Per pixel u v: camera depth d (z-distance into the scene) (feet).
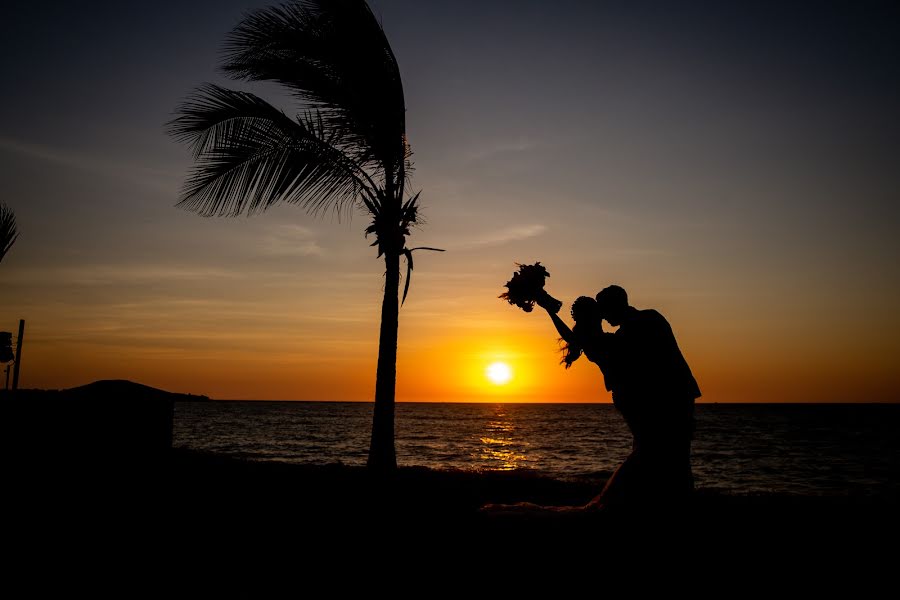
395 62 28.78
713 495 25.32
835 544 15.66
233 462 33.58
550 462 81.71
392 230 28.17
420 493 24.32
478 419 305.32
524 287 11.94
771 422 268.00
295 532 16.85
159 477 25.49
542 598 10.92
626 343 11.17
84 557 14.32
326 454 87.04
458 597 11.20
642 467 11.00
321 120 28.32
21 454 22.81
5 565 13.55
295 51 27.76
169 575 12.93
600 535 11.12
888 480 64.44
